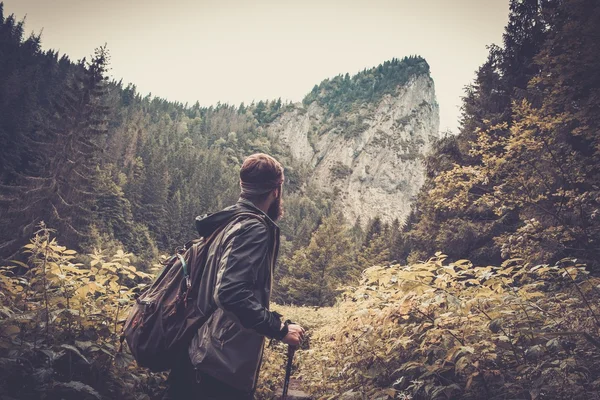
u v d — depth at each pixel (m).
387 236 52.97
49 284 2.33
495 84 16.38
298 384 6.18
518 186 6.90
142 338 1.54
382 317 3.06
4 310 1.94
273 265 1.71
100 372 2.23
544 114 7.06
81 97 32.78
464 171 7.56
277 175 1.85
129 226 73.50
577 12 6.69
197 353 1.50
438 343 2.74
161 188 95.69
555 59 6.79
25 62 107.31
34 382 1.93
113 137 124.38
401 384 2.80
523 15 16.25
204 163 160.25
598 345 2.08
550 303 2.97
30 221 27.59
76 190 30.53
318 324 9.47
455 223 14.45
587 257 6.08
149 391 2.75
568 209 6.96
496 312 2.54
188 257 1.68
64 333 2.26
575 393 2.02
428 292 2.72
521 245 6.46
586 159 6.86
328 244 32.25
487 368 2.45
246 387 1.53
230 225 1.64
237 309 1.42
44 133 32.44
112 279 2.60
